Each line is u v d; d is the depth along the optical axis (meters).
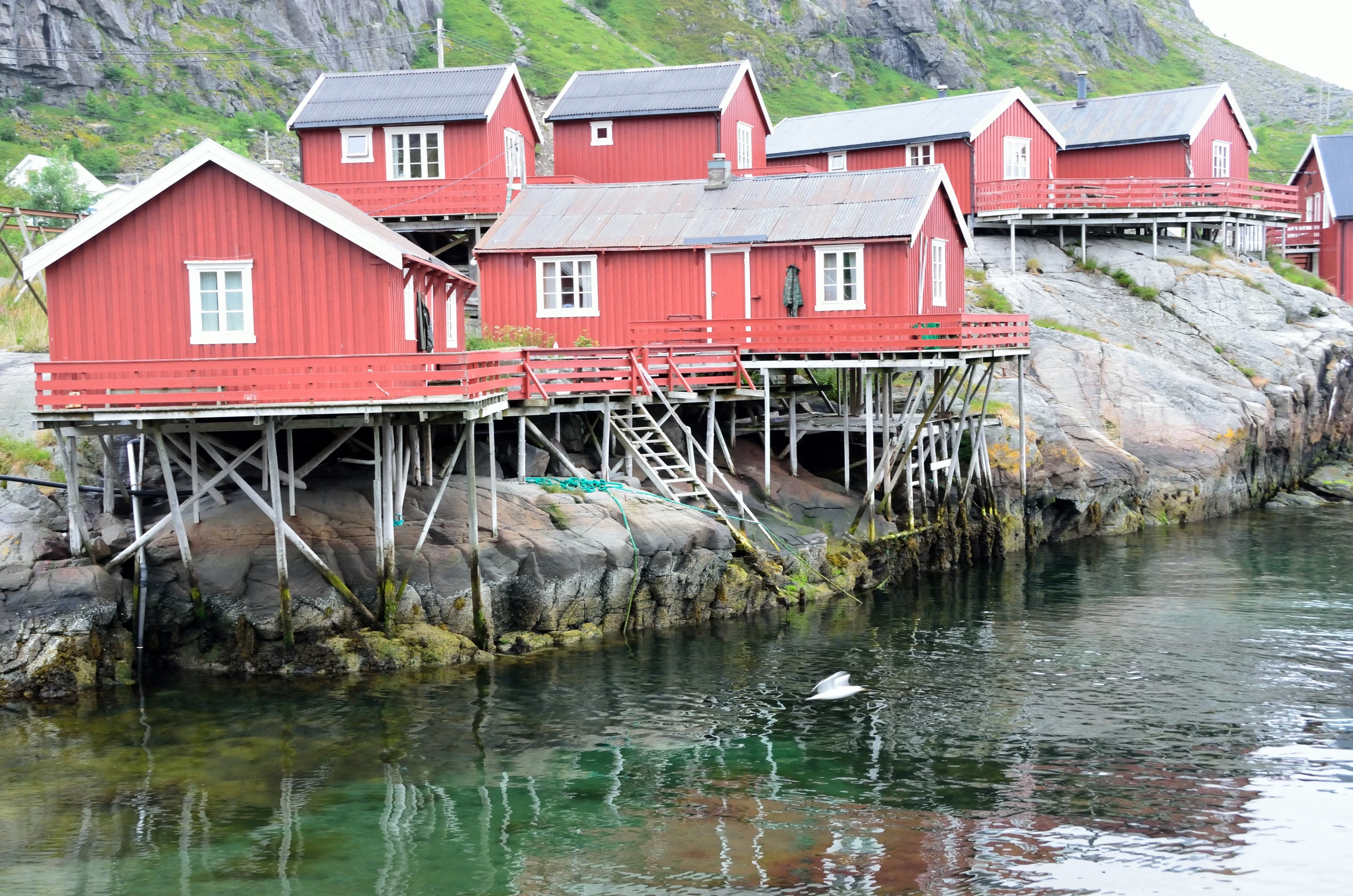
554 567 26.50
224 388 23.62
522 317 38.09
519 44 102.75
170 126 73.75
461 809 18.38
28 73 72.94
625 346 32.88
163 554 24.78
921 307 36.12
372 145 45.78
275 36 86.12
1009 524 37.78
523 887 16.03
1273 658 25.75
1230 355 47.91
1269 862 16.56
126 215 25.34
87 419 23.56
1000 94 52.97
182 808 18.42
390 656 24.58
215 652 24.56
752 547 30.52
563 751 20.59
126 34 78.19
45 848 17.14
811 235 35.53
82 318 25.50
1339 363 49.75
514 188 44.53
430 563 25.41
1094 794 18.77
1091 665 25.42
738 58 111.81
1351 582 33.00
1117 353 45.12
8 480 26.05
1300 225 64.69
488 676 24.38
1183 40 153.88
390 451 24.44
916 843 17.20
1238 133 59.34
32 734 21.27
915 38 122.69
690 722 21.97
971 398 37.09
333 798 18.75
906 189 36.62
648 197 39.47
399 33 93.94
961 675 24.83
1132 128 56.66
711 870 16.44
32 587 23.47
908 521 34.66
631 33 114.56
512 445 30.95
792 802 18.56
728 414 36.31
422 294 28.31
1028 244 52.53
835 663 25.66
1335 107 133.75
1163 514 42.75
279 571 24.05
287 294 25.34
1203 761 20.05
